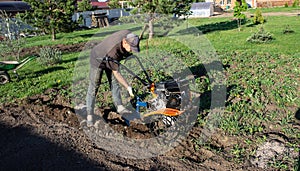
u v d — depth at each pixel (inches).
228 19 1150.3
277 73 344.5
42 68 417.7
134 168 168.4
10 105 268.7
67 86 324.2
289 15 1166.3
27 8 1104.2
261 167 165.3
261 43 560.7
